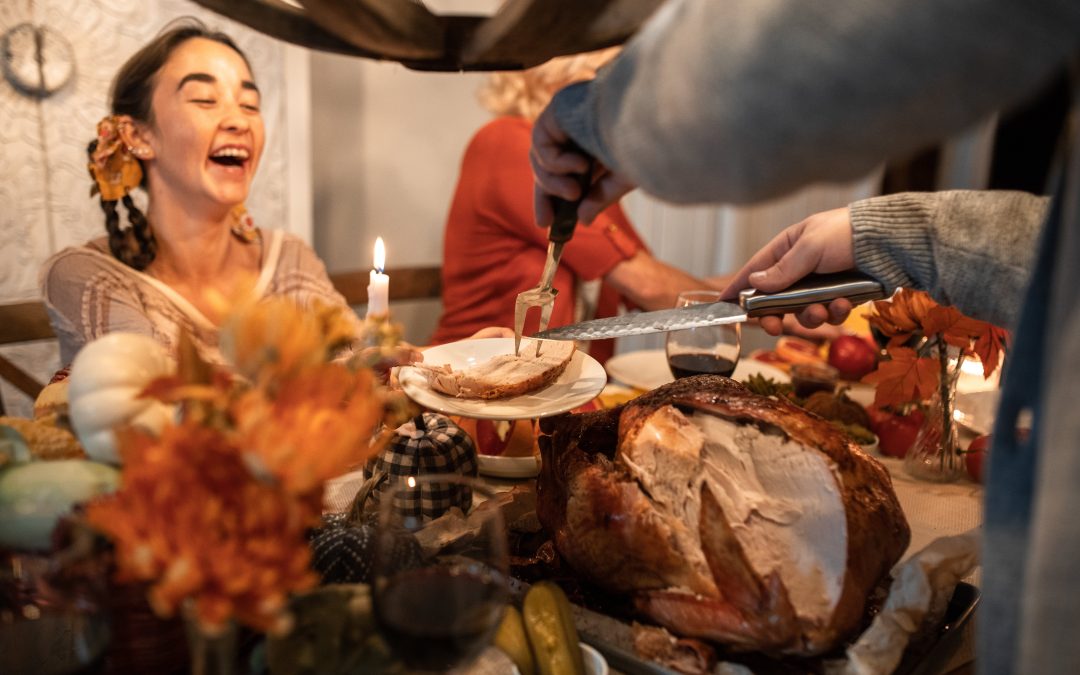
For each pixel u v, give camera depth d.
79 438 0.63
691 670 0.73
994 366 1.12
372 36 0.69
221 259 1.88
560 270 2.11
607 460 0.86
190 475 0.50
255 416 0.49
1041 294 0.55
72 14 1.90
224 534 0.50
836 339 1.82
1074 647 0.43
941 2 0.40
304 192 2.33
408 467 0.96
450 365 1.03
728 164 0.49
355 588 0.68
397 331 0.64
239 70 1.77
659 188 0.56
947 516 1.08
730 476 0.81
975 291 0.89
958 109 0.44
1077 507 0.43
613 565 0.79
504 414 0.87
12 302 1.95
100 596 0.58
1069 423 0.44
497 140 2.06
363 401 0.54
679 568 0.76
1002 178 2.87
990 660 0.58
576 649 0.71
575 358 1.07
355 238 2.78
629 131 0.56
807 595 0.74
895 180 2.99
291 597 0.65
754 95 0.46
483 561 0.63
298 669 0.62
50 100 1.92
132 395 0.60
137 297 1.72
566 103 0.69
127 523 0.49
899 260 0.94
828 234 0.95
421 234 2.94
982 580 0.60
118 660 0.62
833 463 0.79
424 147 2.85
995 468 0.59
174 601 0.47
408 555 0.63
